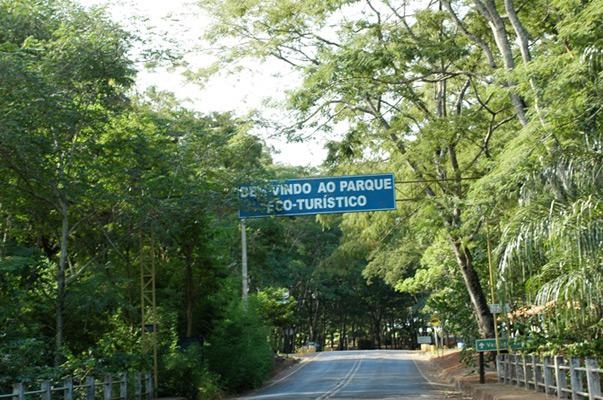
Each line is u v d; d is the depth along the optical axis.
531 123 16.69
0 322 22.08
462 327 40.44
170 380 28.77
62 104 21.78
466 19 27.28
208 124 29.97
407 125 30.64
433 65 26.62
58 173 23.03
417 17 27.05
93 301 24.14
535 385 22.08
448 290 42.00
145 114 27.09
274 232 58.53
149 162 25.66
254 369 37.03
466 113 29.28
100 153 24.50
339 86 25.83
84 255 28.28
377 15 26.97
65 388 18.56
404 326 109.62
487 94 24.91
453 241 32.88
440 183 30.28
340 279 91.06
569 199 14.09
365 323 111.00
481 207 20.66
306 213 27.50
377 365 58.31
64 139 23.36
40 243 28.09
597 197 13.66
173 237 29.19
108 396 21.27
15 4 23.66
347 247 40.81
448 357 58.16
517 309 29.48
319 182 27.67
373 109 30.22
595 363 16.22
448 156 30.48
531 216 14.28
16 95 20.98
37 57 22.67
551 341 21.16
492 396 22.31
